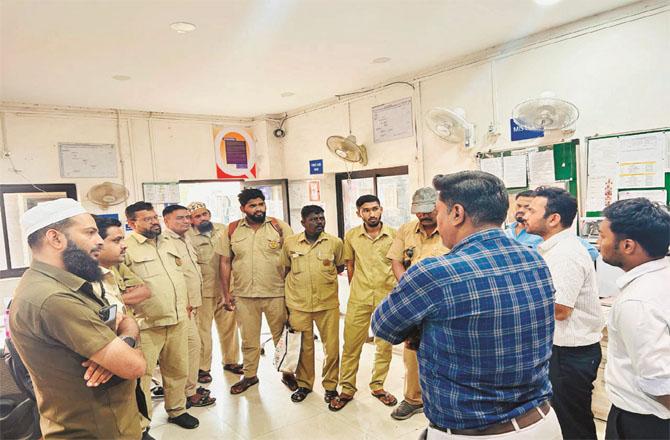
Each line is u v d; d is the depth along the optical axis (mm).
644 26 2633
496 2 2605
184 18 2586
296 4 2488
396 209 4598
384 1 2512
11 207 4238
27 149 4312
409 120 4105
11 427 1724
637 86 2682
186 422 2795
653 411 1312
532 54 3168
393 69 3896
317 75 3961
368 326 2984
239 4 2449
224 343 3711
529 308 1104
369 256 2938
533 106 2787
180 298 2756
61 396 1263
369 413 2881
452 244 1244
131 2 2342
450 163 3797
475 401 1094
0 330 2986
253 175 5840
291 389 3291
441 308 1081
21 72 3357
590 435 1837
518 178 3289
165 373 2793
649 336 1267
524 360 1106
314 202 5363
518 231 3008
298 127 5473
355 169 4758
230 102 4809
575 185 2982
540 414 1153
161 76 3695
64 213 1292
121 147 4848
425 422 2730
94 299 1351
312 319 3082
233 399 3180
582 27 2893
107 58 3178
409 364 2770
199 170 5395
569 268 1771
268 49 3203
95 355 1236
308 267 2986
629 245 1384
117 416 1340
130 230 4812
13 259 4246
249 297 3219
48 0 2270
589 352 1811
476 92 3535
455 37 3158
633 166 2715
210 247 3582
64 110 4508
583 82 2922
